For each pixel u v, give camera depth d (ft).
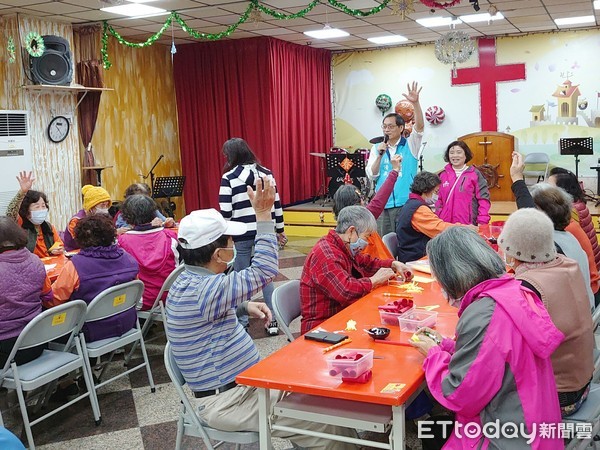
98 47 24.45
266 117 30.73
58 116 23.25
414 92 16.48
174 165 31.89
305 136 34.32
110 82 27.68
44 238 15.24
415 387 6.40
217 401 7.72
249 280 7.71
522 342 5.83
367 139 36.73
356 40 32.71
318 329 8.25
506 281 6.23
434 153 35.12
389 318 8.39
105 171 27.48
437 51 26.09
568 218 9.79
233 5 22.62
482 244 6.46
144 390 12.65
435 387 6.27
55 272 12.69
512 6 24.97
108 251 11.66
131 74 28.91
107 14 22.76
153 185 28.66
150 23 25.13
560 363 7.07
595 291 11.25
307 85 34.40
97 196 16.65
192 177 31.89
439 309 9.00
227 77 30.99
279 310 9.71
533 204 11.00
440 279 6.49
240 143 15.34
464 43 25.67
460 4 24.04
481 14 26.53
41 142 22.86
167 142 31.32
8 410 11.84
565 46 31.83
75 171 24.21
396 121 16.49
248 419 7.46
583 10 26.25
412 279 10.80
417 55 34.73
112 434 10.77
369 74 36.06
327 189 34.81
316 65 35.32
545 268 7.21
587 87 31.73
